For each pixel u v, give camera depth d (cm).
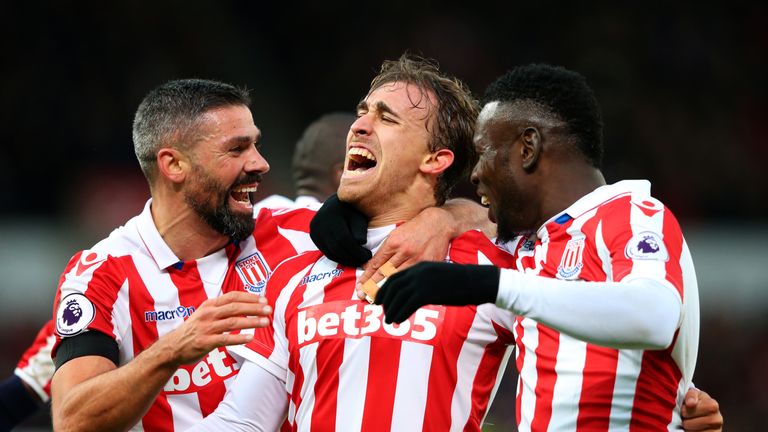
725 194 4391
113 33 4472
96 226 3862
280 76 4797
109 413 1088
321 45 4841
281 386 1154
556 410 1008
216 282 1256
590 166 1073
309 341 1113
